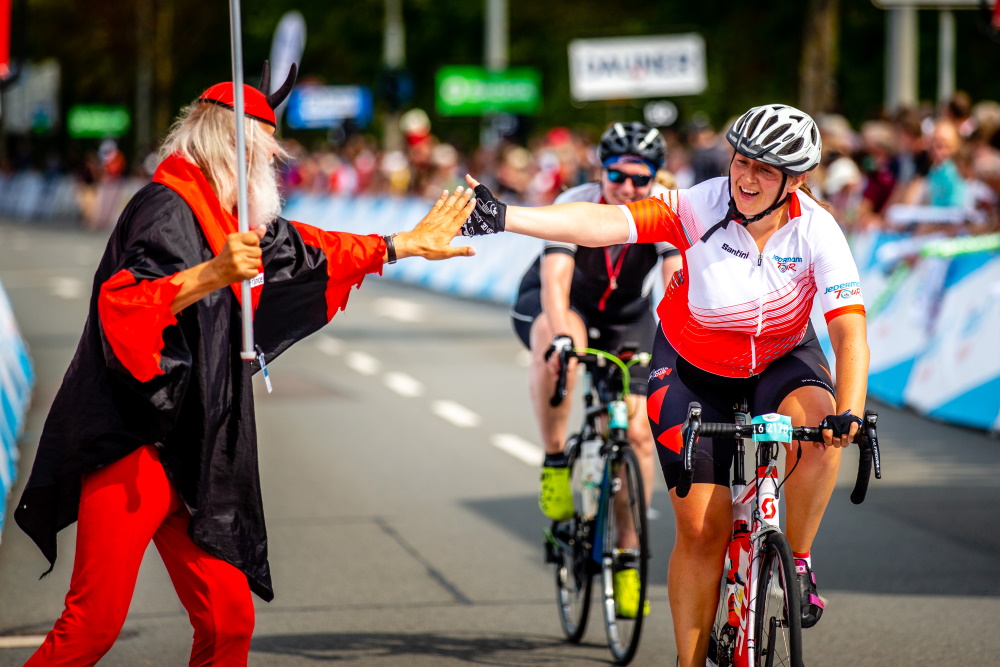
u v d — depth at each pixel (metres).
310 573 19.02
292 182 93.75
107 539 10.76
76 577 10.85
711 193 12.28
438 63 145.25
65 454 10.78
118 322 10.27
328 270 11.76
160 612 17.23
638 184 16.31
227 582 11.27
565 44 140.88
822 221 12.12
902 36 45.62
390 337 47.22
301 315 11.81
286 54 88.25
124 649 15.70
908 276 33.91
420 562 19.62
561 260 16.58
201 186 11.12
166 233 10.77
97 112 160.38
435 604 17.67
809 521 12.25
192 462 10.93
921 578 18.73
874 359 34.69
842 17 89.50
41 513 10.98
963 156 32.62
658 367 13.11
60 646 10.80
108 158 117.88
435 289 66.81
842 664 15.12
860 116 95.12
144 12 144.88
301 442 28.59
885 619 16.83
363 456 27.17
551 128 141.75
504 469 26.09
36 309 52.62
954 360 31.25
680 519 12.57
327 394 35.03
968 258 31.44
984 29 32.69
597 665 15.38
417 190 72.31
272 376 38.09
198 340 10.91
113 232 11.05
